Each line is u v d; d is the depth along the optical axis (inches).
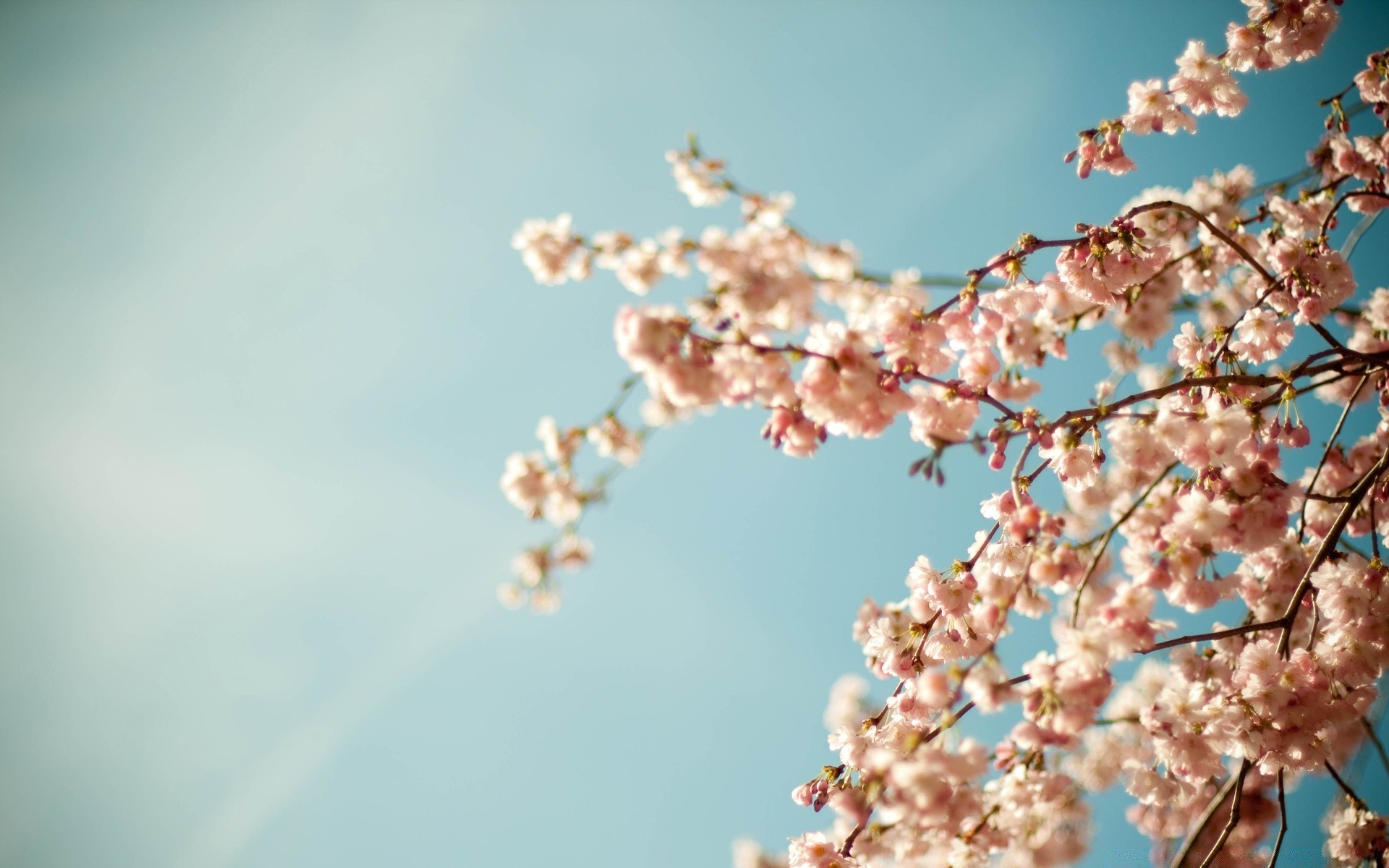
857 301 61.2
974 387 60.9
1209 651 63.4
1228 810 67.1
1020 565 62.3
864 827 61.4
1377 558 62.2
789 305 58.9
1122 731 62.6
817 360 59.1
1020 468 60.2
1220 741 60.4
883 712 62.5
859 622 66.6
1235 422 60.2
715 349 58.8
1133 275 61.9
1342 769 63.5
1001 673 57.9
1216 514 60.0
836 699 67.3
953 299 60.7
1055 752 59.4
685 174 59.8
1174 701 60.7
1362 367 62.5
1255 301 64.1
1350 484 66.1
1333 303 63.3
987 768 58.2
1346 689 61.7
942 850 59.9
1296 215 64.2
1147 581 59.6
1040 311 61.6
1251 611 64.4
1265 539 60.3
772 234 59.3
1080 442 61.7
